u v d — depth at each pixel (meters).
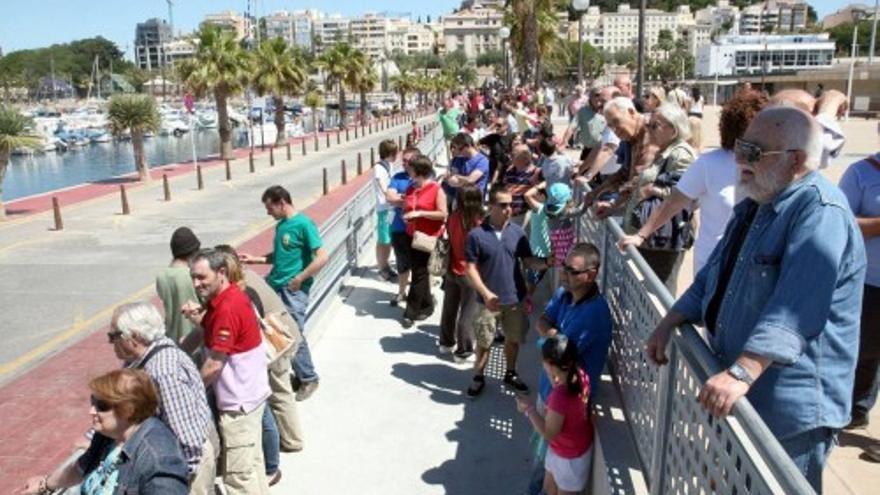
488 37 171.25
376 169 8.90
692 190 3.51
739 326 2.29
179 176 28.02
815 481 2.28
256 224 16.88
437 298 8.37
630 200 4.43
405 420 5.37
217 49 33.06
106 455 3.17
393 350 6.75
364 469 4.73
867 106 49.81
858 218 3.61
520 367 6.20
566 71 73.69
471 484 4.54
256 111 56.84
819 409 2.17
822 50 114.00
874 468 3.53
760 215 2.27
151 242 14.91
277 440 4.54
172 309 4.68
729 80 95.25
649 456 3.31
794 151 2.12
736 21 171.75
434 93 117.38
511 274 5.52
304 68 44.88
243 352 3.97
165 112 79.06
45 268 12.66
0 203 18.17
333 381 6.07
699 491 2.45
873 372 3.82
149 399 2.93
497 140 11.00
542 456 4.17
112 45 186.75
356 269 9.63
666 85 20.69
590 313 4.01
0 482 5.46
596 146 7.09
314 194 21.98
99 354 8.32
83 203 20.94
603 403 4.31
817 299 2.02
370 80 59.25
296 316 5.64
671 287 4.29
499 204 5.48
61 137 57.19
